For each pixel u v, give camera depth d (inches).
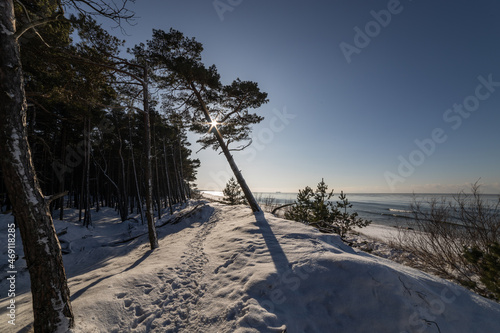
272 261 174.7
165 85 412.8
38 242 99.5
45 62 256.7
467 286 199.3
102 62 293.9
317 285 137.6
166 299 151.3
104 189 1224.8
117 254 349.7
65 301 107.0
